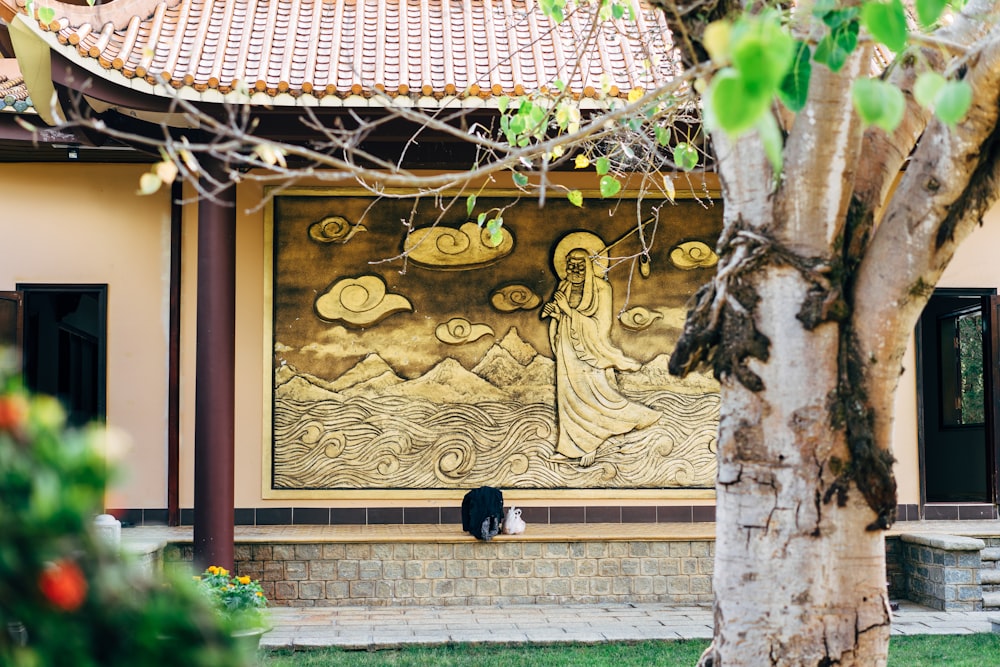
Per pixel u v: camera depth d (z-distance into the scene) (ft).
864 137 13.79
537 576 31.91
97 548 6.51
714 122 8.73
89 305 42.27
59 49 26.30
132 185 35.65
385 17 32.12
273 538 31.60
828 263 13.03
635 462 35.65
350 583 31.55
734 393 13.35
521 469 35.40
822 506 12.91
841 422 12.95
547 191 35.91
